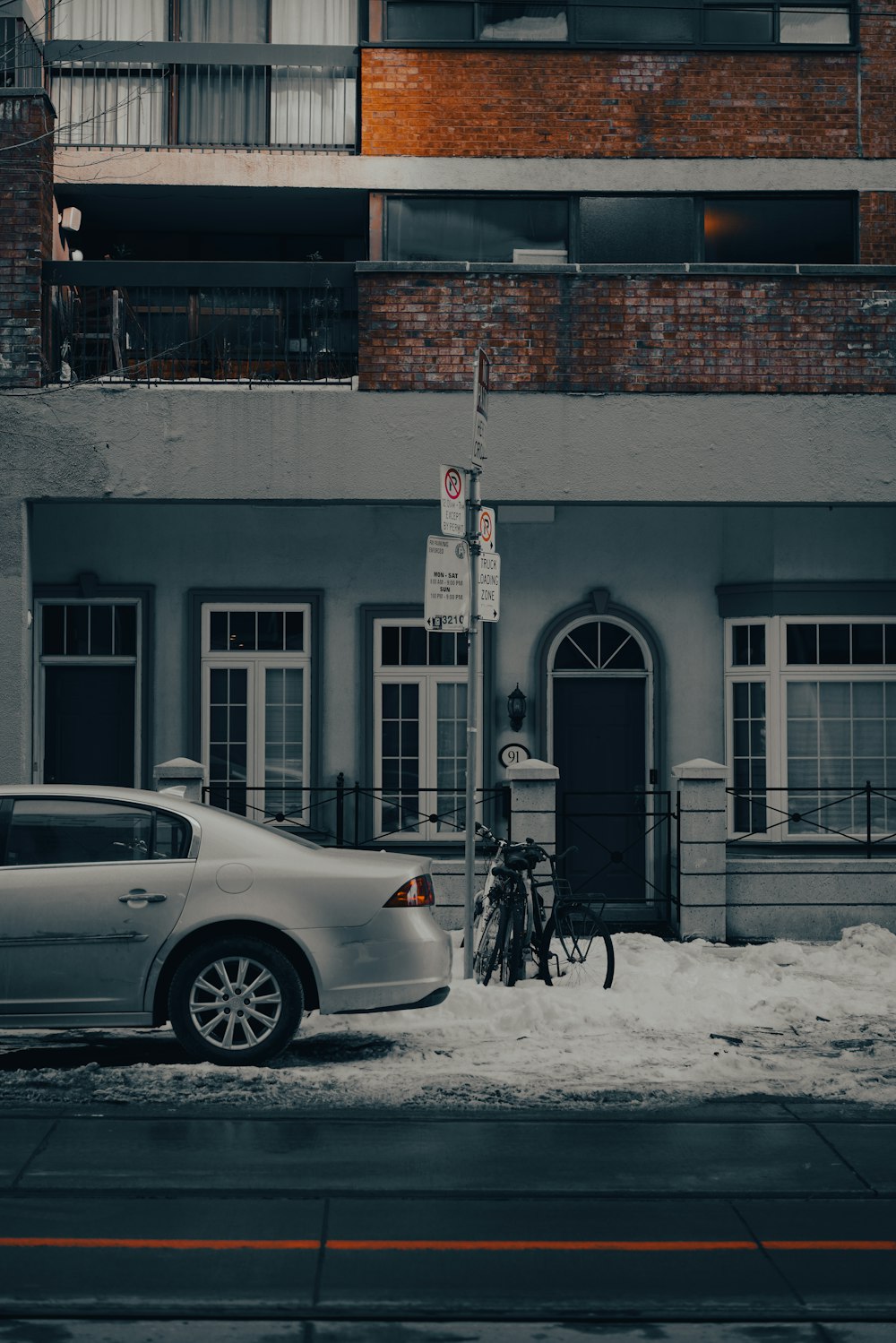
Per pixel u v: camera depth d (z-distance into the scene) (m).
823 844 16.33
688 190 16.28
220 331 16.73
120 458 15.33
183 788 14.83
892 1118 8.59
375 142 16.33
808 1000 11.83
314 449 15.41
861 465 15.49
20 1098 8.88
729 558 16.84
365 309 15.49
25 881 9.55
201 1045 9.59
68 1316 5.67
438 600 12.15
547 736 16.88
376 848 16.62
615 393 15.48
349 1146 7.93
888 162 16.31
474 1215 6.86
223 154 16.56
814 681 16.52
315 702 16.80
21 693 15.14
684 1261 6.30
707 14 16.52
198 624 16.78
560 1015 10.87
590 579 16.94
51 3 16.95
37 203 15.38
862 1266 6.26
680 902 15.20
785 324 15.55
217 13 17.17
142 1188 7.18
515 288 15.52
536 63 16.34
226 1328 5.59
